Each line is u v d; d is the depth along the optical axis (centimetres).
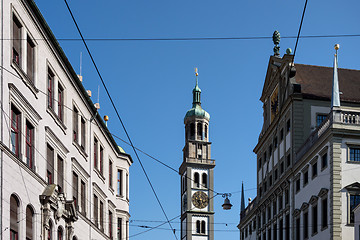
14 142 3045
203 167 15638
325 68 6756
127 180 5812
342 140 5097
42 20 3406
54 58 3744
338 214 4956
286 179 6312
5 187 2820
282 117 6650
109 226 5309
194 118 16150
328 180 5122
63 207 3741
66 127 3991
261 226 7425
